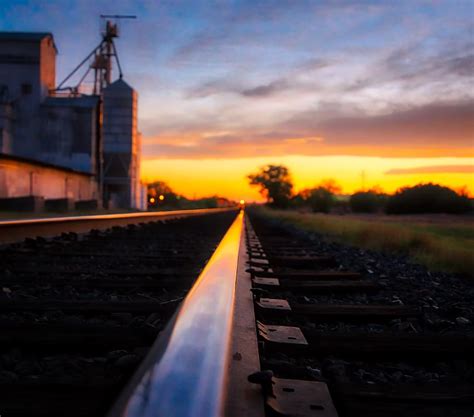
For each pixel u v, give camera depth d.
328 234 15.11
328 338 2.44
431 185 56.12
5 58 49.84
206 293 1.95
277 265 6.77
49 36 52.03
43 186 38.16
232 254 3.69
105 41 63.69
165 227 14.72
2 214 24.03
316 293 4.55
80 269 5.41
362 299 4.38
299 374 1.87
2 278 4.56
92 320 3.05
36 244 7.20
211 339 1.33
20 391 1.66
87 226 11.10
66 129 50.47
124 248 8.01
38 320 2.97
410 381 2.11
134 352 2.18
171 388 0.94
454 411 1.54
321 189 78.06
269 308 3.02
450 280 6.04
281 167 107.38
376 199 73.12
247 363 1.68
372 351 2.32
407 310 3.46
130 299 3.91
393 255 9.16
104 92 58.97
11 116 49.09
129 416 0.81
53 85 54.81
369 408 1.54
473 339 2.48
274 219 32.78
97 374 1.93
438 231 16.98
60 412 1.50
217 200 159.38
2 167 31.81
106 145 59.00
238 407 1.31
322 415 1.38
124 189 59.66
